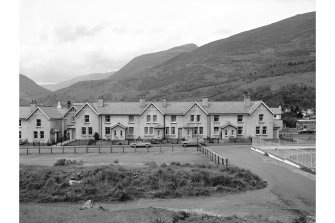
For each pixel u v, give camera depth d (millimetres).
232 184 29469
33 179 29453
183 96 174500
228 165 34750
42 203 26484
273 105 114062
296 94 121250
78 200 27000
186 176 29984
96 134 60969
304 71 180375
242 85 173375
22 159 41031
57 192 27891
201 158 41156
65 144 57594
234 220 20578
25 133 59844
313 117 101750
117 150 49406
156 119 61312
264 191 28094
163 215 21000
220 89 174625
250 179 30406
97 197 27219
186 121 61375
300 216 21844
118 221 19438
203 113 61750
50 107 65312
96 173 30203
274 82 162375
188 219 20891
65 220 19406
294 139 62156
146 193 28000
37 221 19000
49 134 59562
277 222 20641
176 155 43906
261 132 62656
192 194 27797
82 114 61531
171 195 27750
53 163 37656
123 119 61406
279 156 41438
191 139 57062
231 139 60219
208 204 25188
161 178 29703
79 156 43438
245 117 62375
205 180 29594
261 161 40250
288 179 31578
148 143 53469
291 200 25453
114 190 27766
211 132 61812
